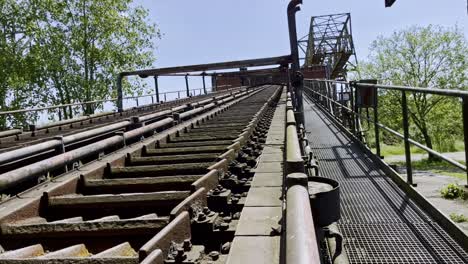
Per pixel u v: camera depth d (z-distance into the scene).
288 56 12.23
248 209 3.03
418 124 34.12
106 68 40.16
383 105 35.16
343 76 36.06
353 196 5.25
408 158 5.28
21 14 36.62
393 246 3.73
